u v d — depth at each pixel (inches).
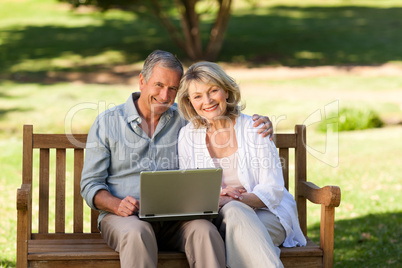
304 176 161.8
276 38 914.1
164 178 129.0
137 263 127.1
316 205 277.3
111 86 617.3
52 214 242.7
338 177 314.0
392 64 753.6
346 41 896.9
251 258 129.9
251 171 147.8
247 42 876.6
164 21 760.3
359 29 980.6
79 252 135.4
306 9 1169.4
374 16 1091.3
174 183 130.3
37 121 470.9
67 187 281.7
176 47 823.7
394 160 345.1
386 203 273.3
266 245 130.3
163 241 142.9
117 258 134.7
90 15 1058.7
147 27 963.3
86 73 687.1
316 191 146.4
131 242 127.7
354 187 298.2
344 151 369.1
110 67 722.8
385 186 299.3
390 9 1156.5
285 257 140.2
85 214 248.5
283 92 589.0
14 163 326.3
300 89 607.2
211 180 132.0
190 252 132.0
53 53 794.2
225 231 135.0
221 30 773.9
